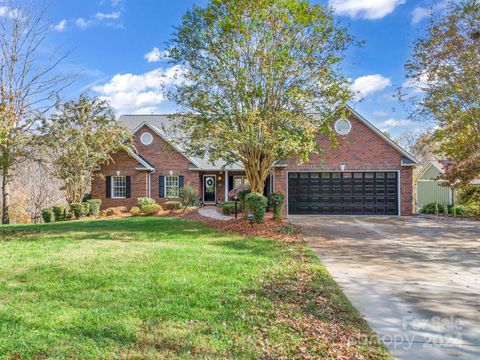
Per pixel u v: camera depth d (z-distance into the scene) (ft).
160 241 33.45
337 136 59.41
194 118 42.93
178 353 11.31
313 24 40.75
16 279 19.84
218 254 26.32
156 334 12.57
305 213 59.88
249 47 41.29
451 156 55.11
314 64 42.29
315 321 14.02
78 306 15.37
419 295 17.78
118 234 38.52
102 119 68.28
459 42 46.39
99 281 19.15
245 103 41.81
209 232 39.34
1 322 13.60
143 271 21.16
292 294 17.31
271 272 21.33
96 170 72.84
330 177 59.82
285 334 12.75
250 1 38.78
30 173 92.53
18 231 42.86
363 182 59.52
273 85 41.29
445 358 11.41
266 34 40.32
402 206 58.65
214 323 13.55
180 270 21.39
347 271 22.58
